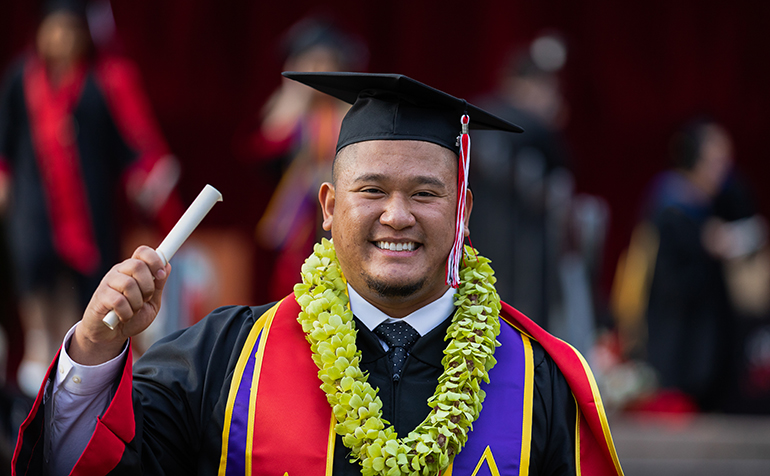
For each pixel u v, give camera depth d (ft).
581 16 84.94
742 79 86.33
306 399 19.56
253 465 19.08
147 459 18.94
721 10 85.92
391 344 20.36
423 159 19.51
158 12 79.36
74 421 18.22
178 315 45.85
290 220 46.06
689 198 59.26
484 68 83.15
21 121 48.01
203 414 19.57
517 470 19.49
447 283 19.67
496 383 20.20
